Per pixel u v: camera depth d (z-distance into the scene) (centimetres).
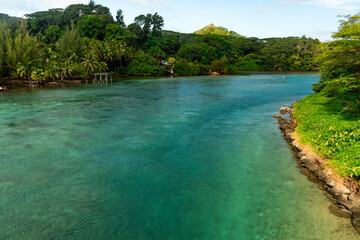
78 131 2172
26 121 2511
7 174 1395
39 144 1848
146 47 14450
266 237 921
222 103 3672
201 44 15088
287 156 1645
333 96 2895
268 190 1234
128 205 1125
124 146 1823
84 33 13562
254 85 6606
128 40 13175
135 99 4031
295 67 15350
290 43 16588
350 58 2020
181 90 5397
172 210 1090
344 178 1248
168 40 15625
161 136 2058
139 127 2317
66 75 7519
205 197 1187
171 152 1723
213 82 7575
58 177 1366
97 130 2205
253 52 18425
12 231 952
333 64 2217
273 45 16762
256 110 3148
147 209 1096
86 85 6481
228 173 1420
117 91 5156
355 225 955
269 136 2064
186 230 966
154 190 1248
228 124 2444
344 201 1091
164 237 931
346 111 2173
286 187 1258
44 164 1520
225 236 931
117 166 1502
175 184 1305
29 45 7144
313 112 2372
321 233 928
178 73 11156
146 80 8269
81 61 8781
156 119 2636
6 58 6825
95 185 1288
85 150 1741
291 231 945
